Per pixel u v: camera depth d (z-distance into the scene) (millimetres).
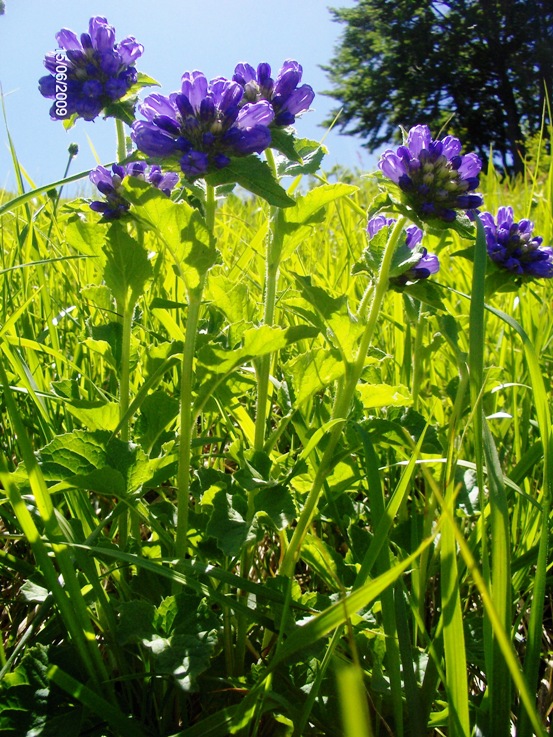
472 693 345
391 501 286
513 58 7664
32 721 286
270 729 310
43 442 436
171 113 337
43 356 511
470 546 384
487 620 264
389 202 348
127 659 332
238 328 383
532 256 455
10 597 392
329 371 360
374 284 377
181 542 323
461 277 767
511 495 429
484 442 273
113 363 428
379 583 221
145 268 368
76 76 425
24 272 546
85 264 671
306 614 326
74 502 355
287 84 369
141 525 456
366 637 320
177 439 388
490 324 708
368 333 338
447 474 308
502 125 7875
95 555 315
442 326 382
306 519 330
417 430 422
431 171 343
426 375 617
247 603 333
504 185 1372
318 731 301
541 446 389
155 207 297
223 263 695
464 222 358
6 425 467
